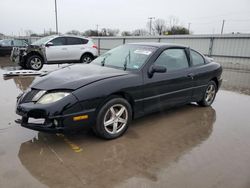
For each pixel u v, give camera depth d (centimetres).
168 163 300
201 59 521
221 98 645
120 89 346
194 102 549
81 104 312
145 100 389
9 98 556
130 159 306
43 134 366
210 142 363
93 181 259
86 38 1170
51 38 1074
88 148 330
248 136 389
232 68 1480
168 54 437
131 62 408
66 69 396
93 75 353
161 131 398
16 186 246
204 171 285
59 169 278
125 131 377
